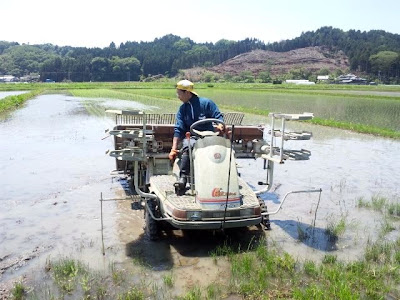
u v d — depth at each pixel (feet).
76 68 480.23
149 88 221.87
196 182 17.93
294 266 16.20
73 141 45.27
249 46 650.02
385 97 130.11
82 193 25.94
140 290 14.15
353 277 14.94
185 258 17.01
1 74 558.97
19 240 18.43
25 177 29.45
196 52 605.31
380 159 38.68
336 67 550.77
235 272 15.44
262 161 37.96
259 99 121.29
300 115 18.60
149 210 18.80
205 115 20.11
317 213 23.11
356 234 19.99
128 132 18.90
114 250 17.57
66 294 13.87
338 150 43.16
